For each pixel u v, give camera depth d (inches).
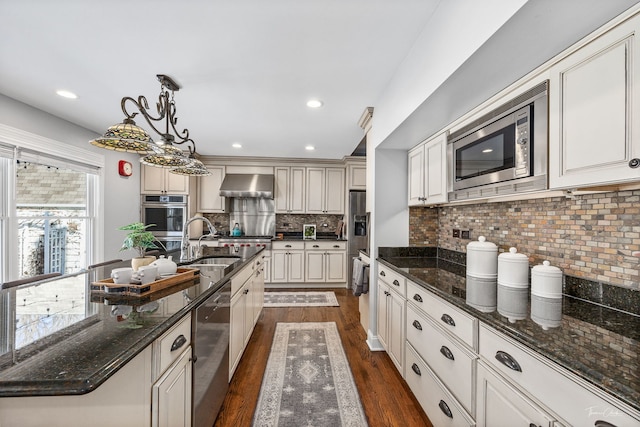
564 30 39.6
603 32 38.1
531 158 50.9
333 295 184.7
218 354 68.2
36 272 118.1
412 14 59.3
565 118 44.1
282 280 201.0
